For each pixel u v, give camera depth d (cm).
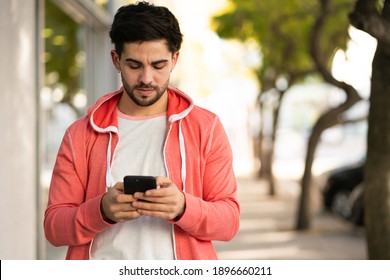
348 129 5500
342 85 1455
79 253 330
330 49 1602
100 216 310
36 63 761
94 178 330
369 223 648
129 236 326
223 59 3541
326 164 3969
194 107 341
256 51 2541
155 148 334
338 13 1577
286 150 5541
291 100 6762
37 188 761
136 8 312
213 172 336
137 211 303
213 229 319
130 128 337
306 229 1599
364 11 545
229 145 345
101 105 340
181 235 328
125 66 314
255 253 1287
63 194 333
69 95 1205
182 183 328
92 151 334
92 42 1322
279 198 2405
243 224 1733
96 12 1138
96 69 1332
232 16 1952
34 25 755
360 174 1809
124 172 330
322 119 1534
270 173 2461
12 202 647
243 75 3441
